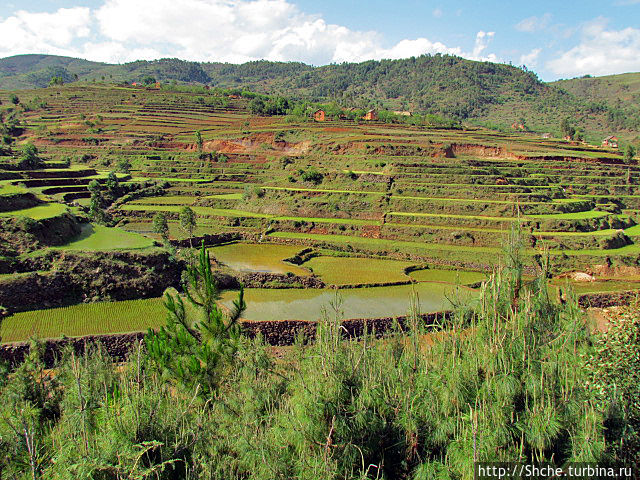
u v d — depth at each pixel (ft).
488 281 74.43
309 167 468.34
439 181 408.46
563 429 59.31
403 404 67.21
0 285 182.50
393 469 62.85
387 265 278.87
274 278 231.09
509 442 57.98
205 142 600.39
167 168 515.09
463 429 59.93
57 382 99.86
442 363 69.82
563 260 277.44
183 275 210.18
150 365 92.17
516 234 77.46
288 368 92.43
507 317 69.62
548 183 427.74
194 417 71.31
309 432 59.72
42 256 204.33
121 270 208.95
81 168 474.49
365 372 67.36
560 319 72.74
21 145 610.24
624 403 63.31
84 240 237.45
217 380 86.69
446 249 295.07
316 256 299.58
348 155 495.41
